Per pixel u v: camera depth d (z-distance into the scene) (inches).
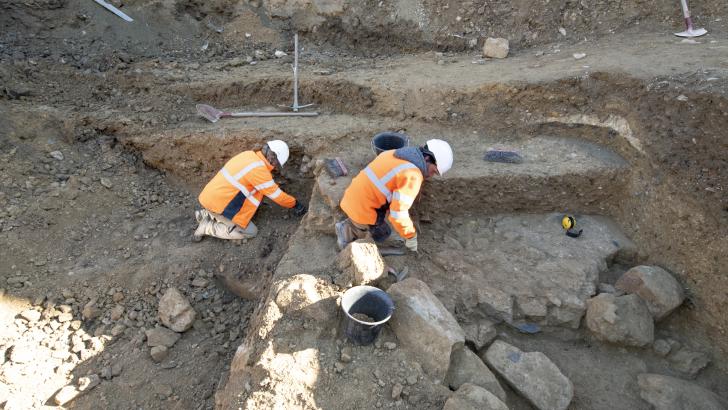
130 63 259.6
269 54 281.1
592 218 190.9
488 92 215.3
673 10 241.3
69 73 245.1
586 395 144.4
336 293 144.3
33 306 172.6
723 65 184.1
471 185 184.9
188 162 224.7
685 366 152.3
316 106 242.1
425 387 126.5
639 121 183.8
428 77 233.5
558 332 159.2
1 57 239.9
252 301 183.3
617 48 225.6
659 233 171.3
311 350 131.9
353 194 152.4
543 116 208.8
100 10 274.2
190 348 168.9
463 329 151.6
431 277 164.4
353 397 123.4
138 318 175.2
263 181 183.6
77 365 160.6
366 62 268.1
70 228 197.8
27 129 217.5
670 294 156.5
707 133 164.6
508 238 180.2
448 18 276.2
